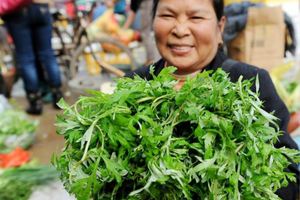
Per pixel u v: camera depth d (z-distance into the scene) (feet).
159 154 2.60
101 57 16.33
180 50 4.08
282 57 10.62
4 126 9.93
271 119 2.92
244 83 2.96
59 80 14.62
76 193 2.59
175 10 3.99
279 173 2.79
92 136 2.70
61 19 17.12
